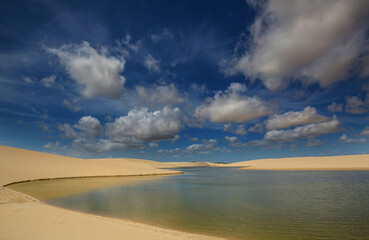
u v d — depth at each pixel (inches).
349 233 365.7
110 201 637.3
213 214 489.7
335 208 538.9
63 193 778.2
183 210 525.7
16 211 426.0
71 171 1473.9
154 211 519.2
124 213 498.9
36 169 1343.5
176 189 903.1
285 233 365.4
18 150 1702.8
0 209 440.8
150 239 294.7
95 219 395.5
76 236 292.7
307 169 2276.1
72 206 570.3
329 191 799.1
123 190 861.8
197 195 745.6
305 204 588.1
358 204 581.6
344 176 1389.0
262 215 476.4
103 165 1894.7
